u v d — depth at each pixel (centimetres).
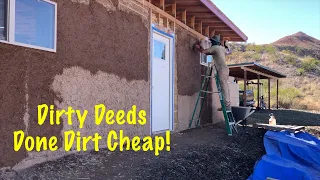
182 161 583
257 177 620
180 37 945
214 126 1067
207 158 636
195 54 1041
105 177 466
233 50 6031
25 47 461
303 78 4338
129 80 695
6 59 435
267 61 5203
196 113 1035
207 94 1112
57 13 516
